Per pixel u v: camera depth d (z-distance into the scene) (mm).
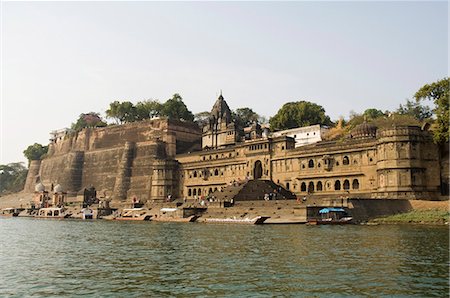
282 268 29672
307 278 26578
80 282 26422
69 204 149375
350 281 25750
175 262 33000
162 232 61312
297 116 149625
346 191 94062
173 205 108062
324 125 141750
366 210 74375
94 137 183250
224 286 24797
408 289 23953
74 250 41750
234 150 122750
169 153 154125
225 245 42719
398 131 83438
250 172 114625
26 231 69875
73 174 176000
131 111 195750
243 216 84125
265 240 46500
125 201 145625
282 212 79000
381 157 85625
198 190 129625
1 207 190875
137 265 32000
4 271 30188
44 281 26828
